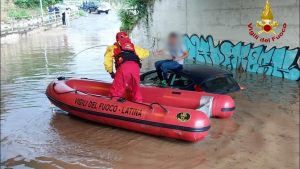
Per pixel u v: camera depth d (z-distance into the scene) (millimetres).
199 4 14336
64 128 6820
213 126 6629
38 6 37188
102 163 5301
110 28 30391
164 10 16766
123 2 20703
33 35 27344
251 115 7133
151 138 6258
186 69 8414
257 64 11805
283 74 10797
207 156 5430
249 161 5180
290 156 5262
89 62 14141
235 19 12531
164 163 5254
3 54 18109
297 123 6555
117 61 6816
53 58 15875
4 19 32469
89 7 43719
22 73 12484
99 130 6703
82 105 7047
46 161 5414
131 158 5461
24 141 6207
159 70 8828
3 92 9672
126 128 6559
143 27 18984
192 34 15117
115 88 6891
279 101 8062
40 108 8086
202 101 6934
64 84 8039
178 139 6121
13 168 5219
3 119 7383
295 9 10250
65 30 30141
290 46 10523
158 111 6172
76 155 5605
